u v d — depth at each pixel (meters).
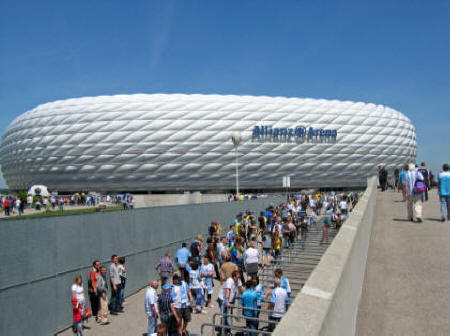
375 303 4.97
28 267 8.73
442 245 7.96
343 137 57.44
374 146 59.22
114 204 48.00
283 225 15.91
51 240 9.48
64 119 54.53
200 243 13.68
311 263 12.80
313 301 2.31
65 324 9.76
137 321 10.03
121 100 53.66
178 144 52.88
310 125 55.84
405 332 4.11
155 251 14.11
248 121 53.88
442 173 11.34
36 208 39.81
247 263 11.22
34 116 57.94
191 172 53.69
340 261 3.16
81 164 54.19
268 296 9.31
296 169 56.03
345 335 2.96
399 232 9.73
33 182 58.88
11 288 8.27
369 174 59.84
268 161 54.84
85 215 10.78
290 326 1.99
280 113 54.94
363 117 58.53
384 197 22.56
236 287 9.52
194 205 17.23
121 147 52.84
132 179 53.94
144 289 13.20
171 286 8.33
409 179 11.39
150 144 52.66
